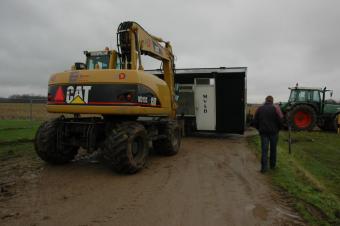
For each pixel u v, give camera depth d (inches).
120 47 267.4
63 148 247.9
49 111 243.0
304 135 515.8
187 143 424.2
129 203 167.0
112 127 245.9
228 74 480.7
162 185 202.5
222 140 462.6
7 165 251.1
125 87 222.8
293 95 598.2
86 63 282.7
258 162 284.5
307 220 146.9
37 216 147.2
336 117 575.8
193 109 493.7
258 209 160.9
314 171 265.0
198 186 201.6
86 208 158.6
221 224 141.5
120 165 219.1
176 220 145.0
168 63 355.9
